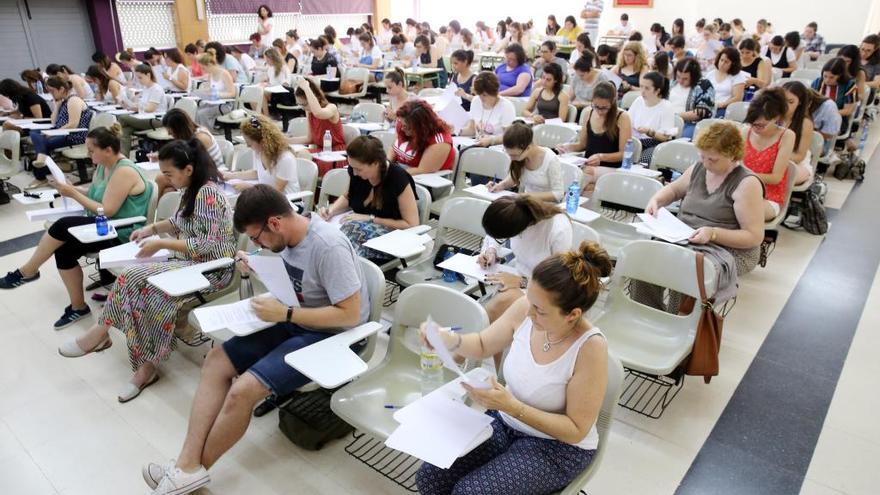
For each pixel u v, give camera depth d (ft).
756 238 8.71
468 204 9.62
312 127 15.55
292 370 6.52
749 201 8.66
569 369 5.14
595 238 8.29
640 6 44.57
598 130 13.39
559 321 4.98
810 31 35.94
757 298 11.49
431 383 6.51
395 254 8.62
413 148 13.10
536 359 5.41
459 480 5.30
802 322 10.62
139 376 8.76
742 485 7.02
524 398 5.44
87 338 9.61
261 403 8.34
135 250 9.32
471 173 13.48
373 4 48.57
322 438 7.54
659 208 9.77
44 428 8.02
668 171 13.60
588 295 4.87
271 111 27.89
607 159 13.15
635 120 15.46
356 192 10.52
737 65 18.56
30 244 14.21
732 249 8.99
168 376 9.18
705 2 42.34
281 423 7.84
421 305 6.77
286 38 36.63
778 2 40.14
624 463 7.36
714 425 8.03
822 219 14.35
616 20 46.11
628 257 8.07
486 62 38.58
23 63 29.37
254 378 6.42
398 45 35.27
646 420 8.14
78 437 7.87
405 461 7.45
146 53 27.89
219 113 23.24
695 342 7.38
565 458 5.24
